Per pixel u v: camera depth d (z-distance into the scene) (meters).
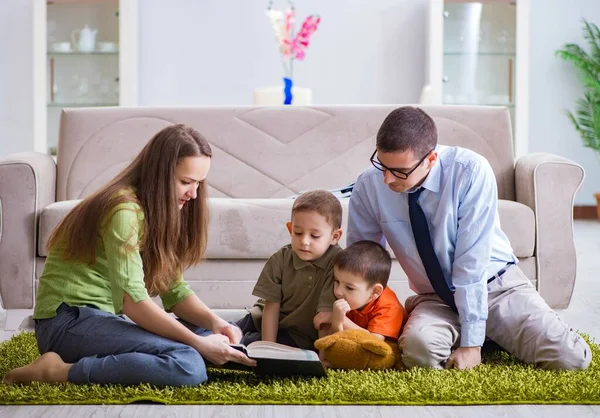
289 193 3.99
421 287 2.66
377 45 7.01
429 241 2.50
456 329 2.51
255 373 2.32
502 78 6.75
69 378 2.21
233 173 4.01
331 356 2.43
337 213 2.53
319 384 2.24
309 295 2.56
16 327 3.39
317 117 4.07
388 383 2.25
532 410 2.08
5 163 3.38
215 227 3.34
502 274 2.61
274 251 3.36
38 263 3.38
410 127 2.33
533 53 7.52
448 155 2.49
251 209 3.36
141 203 2.29
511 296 2.56
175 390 2.17
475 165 2.46
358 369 2.42
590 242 6.17
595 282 4.52
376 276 2.48
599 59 7.36
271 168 4.02
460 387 2.20
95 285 2.34
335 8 6.99
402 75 7.03
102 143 3.99
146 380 2.20
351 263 2.47
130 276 2.22
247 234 3.35
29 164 3.40
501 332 2.55
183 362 2.19
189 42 7.02
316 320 2.53
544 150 7.57
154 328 2.24
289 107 4.09
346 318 2.47
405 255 2.59
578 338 2.45
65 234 2.31
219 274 3.38
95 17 6.71
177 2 6.99
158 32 7.00
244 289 3.38
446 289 2.53
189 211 2.42
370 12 7.00
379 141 2.35
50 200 3.70
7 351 2.70
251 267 3.38
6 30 7.06
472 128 4.01
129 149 4.00
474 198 2.45
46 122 6.71
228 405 2.11
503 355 2.70
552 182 3.44
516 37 6.69
